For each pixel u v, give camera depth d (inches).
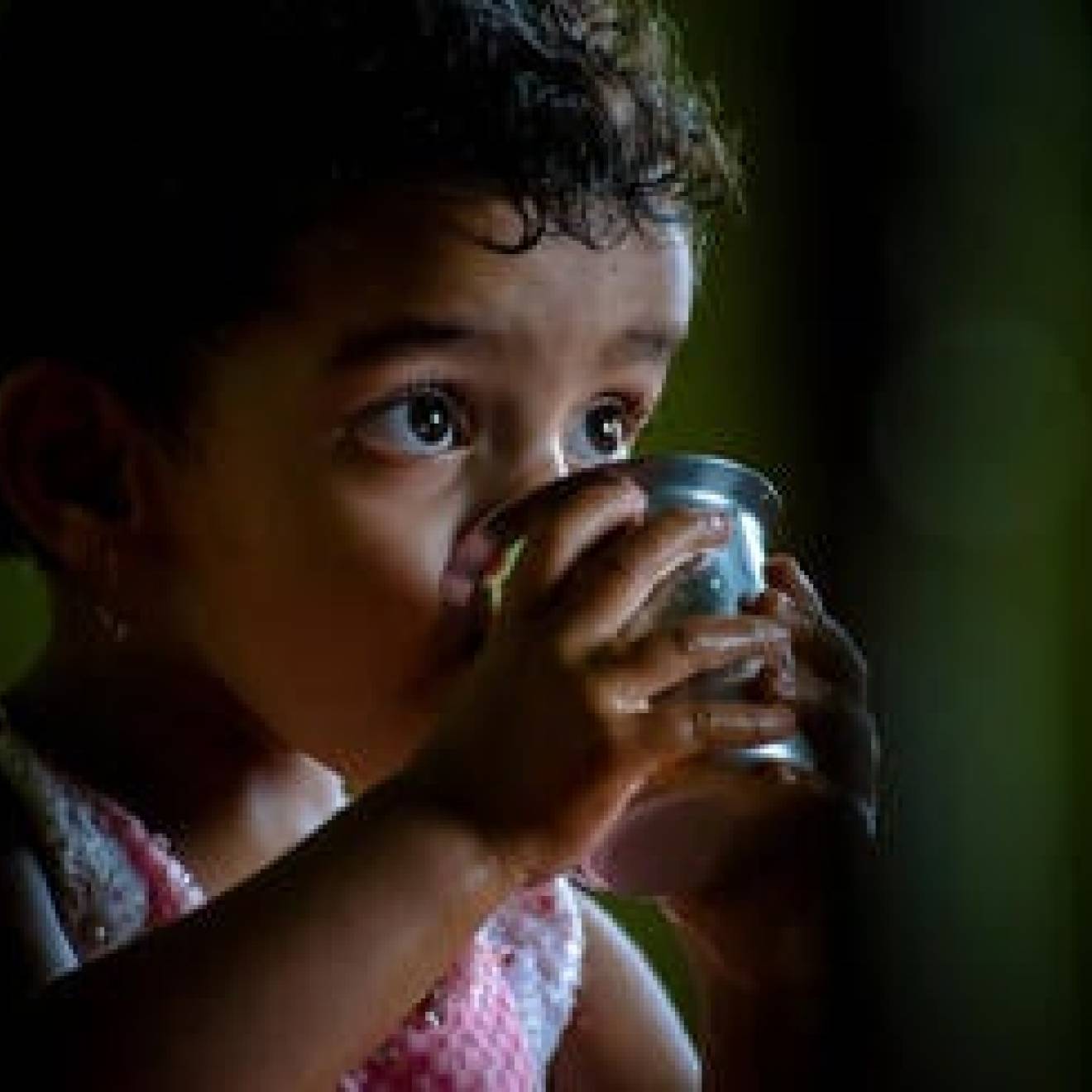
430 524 88.8
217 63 92.2
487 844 81.4
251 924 81.0
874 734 82.4
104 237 93.7
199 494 93.1
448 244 85.5
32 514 97.5
